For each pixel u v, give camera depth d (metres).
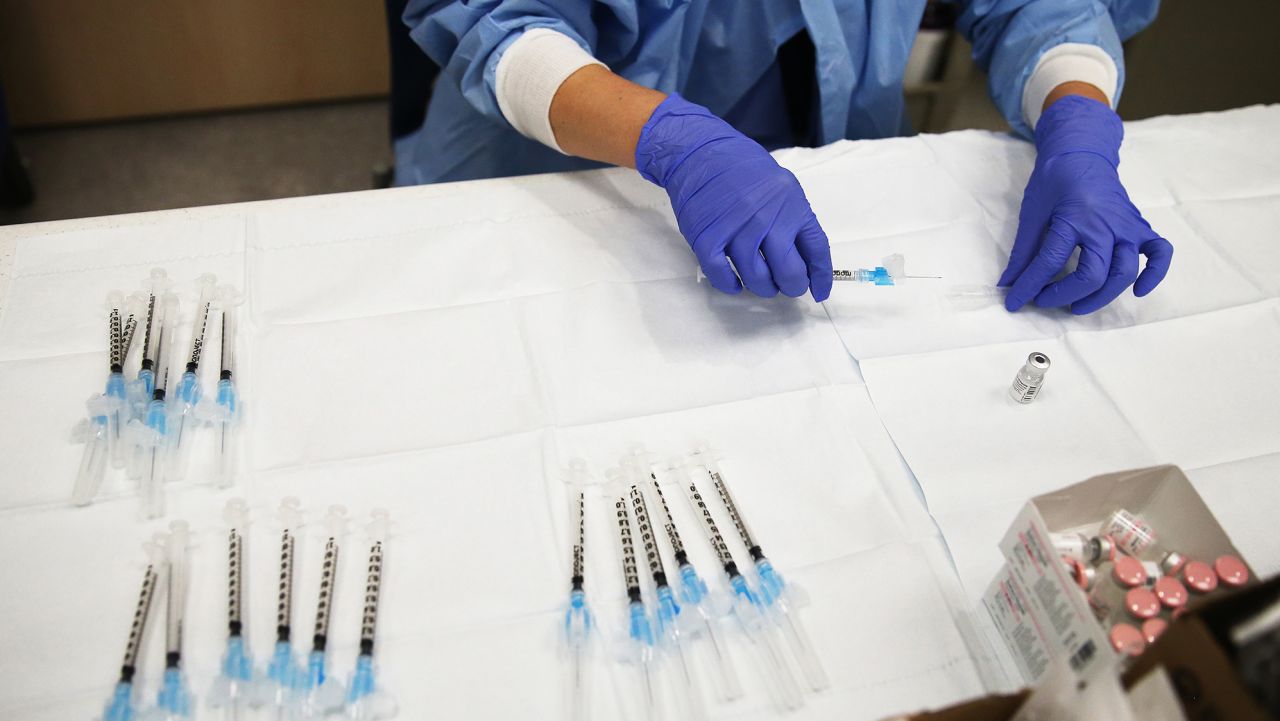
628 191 1.19
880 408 0.95
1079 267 1.05
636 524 0.84
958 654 0.76
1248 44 2.46
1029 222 1.14
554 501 0.85
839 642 0.76
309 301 1.02
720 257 1.00
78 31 2.48
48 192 2.50
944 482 0.88
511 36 1.20
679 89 1.48
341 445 0.88
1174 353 1.04
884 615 0.78
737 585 0.78
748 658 0.75
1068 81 1.30
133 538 0.80
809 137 1.66
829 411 0.94
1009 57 1.40
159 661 0.73
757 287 1.01
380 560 0.80
